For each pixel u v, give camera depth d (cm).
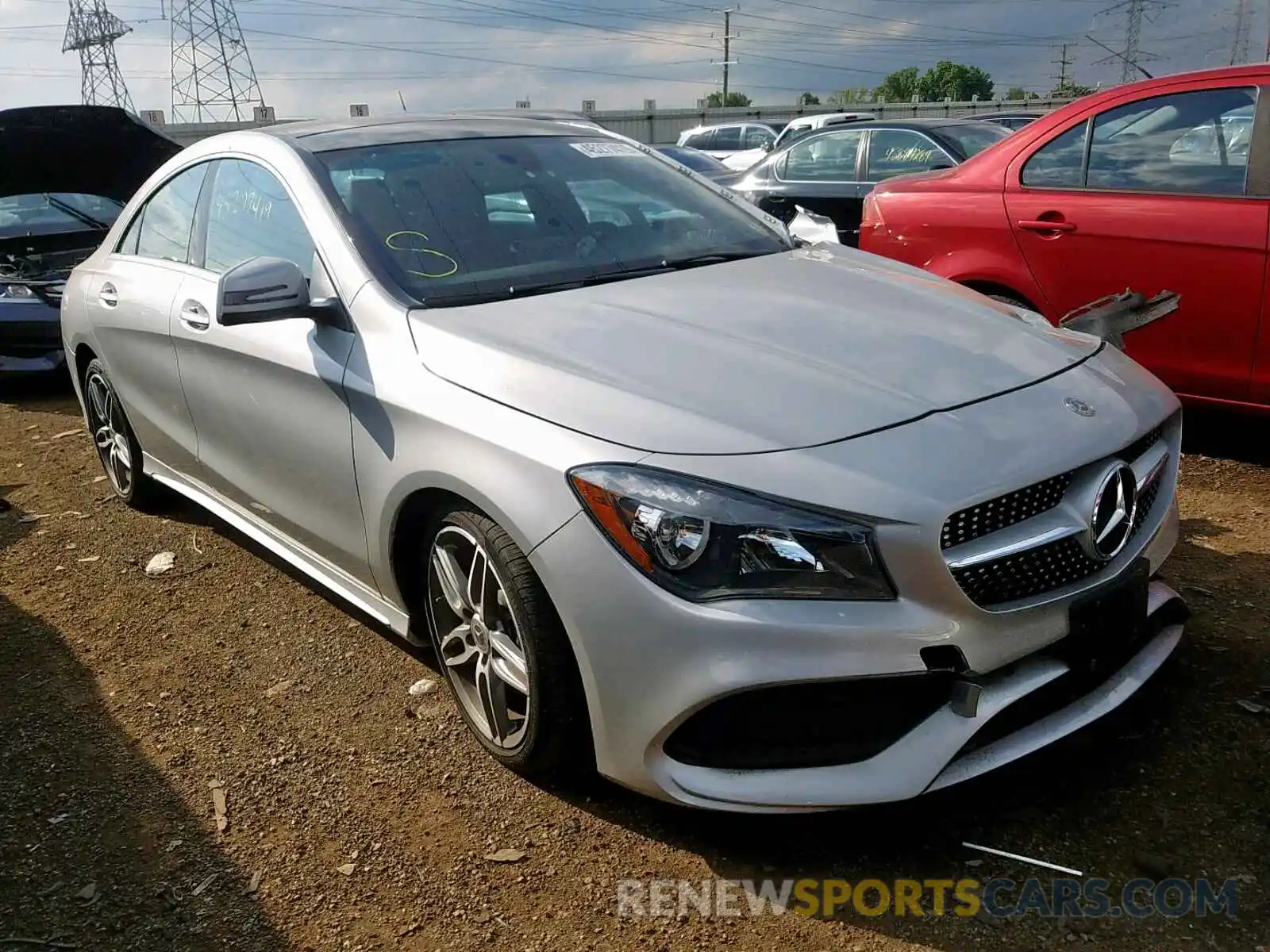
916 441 229
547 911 235
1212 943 214
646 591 223
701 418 235
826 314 294
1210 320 444
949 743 223
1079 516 237
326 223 322
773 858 246
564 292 310
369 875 249
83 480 551
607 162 389
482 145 371
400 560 300
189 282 388
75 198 787
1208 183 445
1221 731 277
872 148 814
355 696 326
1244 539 392
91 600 405
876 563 217
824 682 216
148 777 291
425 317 290
